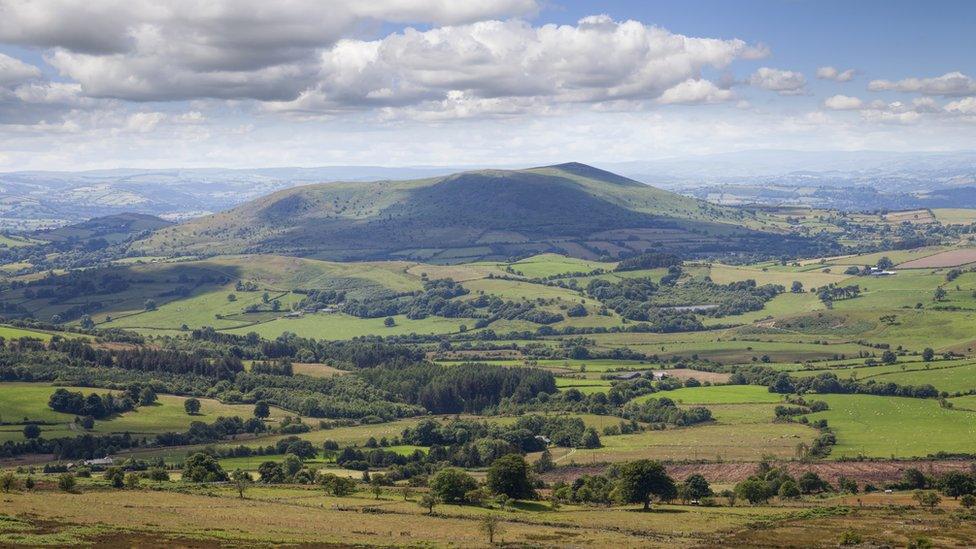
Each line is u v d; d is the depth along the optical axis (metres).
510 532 154.62
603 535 153.88
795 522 167.12
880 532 157.12
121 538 135.50
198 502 175.75
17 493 174.00
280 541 139.38
